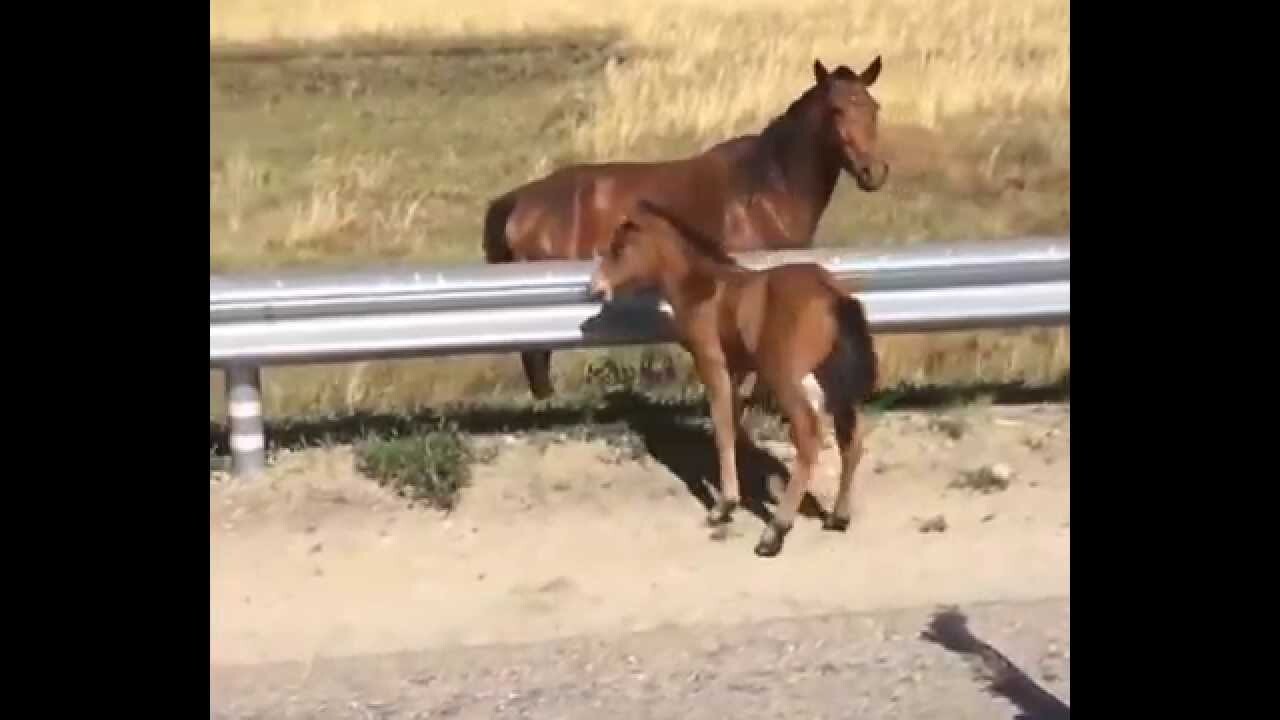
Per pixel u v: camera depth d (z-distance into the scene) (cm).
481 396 995
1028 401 952
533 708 611
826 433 888
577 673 643
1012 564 743
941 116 1820
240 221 1514
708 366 794
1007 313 880
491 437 901
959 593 714
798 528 796
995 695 609
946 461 863
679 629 685
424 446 860
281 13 2456
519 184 1619
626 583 740
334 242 1455
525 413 948
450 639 689
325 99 2008
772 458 872
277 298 834
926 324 879
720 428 798
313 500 828
